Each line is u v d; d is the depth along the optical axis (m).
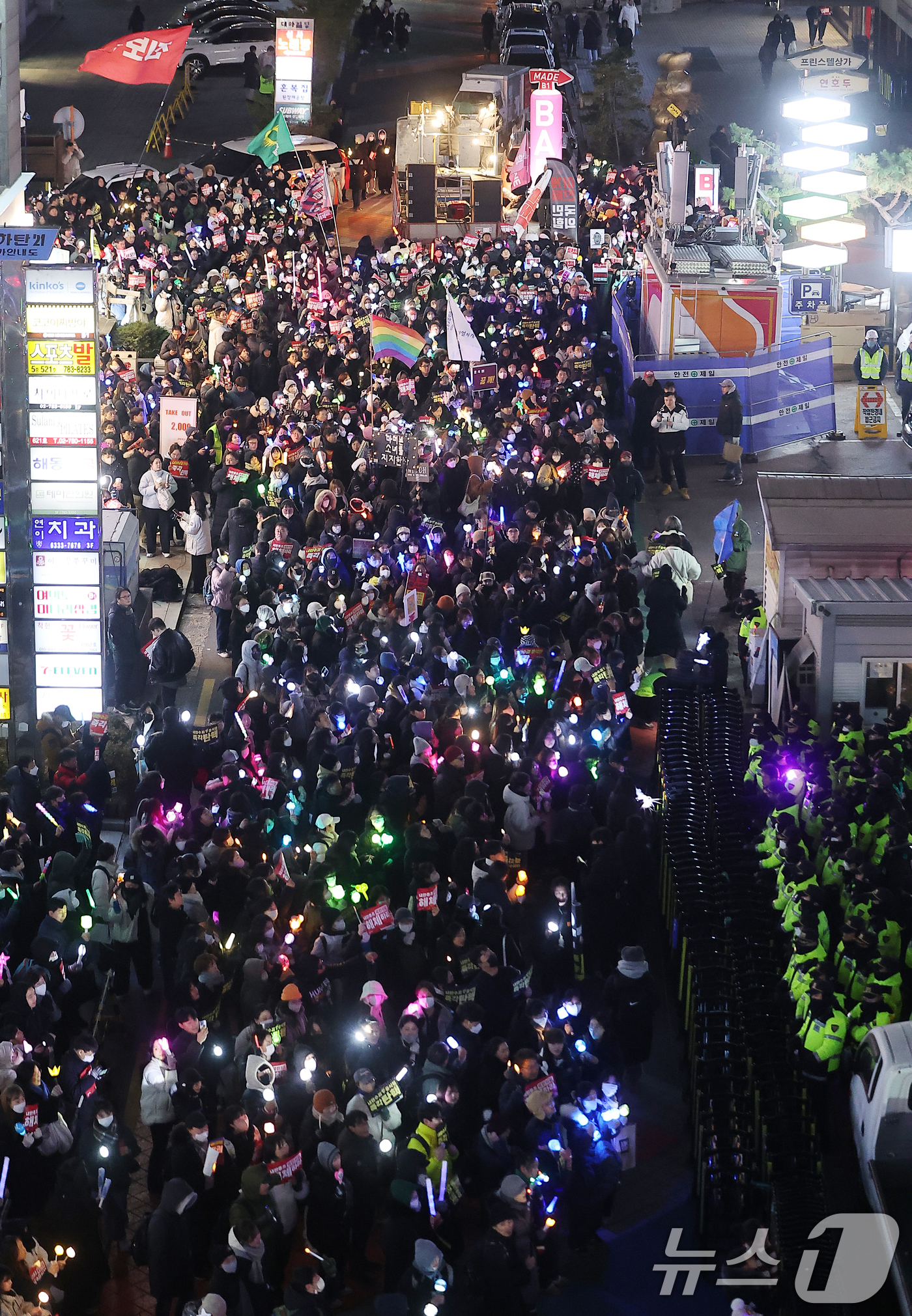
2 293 70.31
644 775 74.88
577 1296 46.34
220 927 56.19
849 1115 51.66
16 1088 44.56
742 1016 53.41
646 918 64.56
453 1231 45.88
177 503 98.75
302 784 63.78
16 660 75.06
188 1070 47.00
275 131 149.38
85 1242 44.44
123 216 143.50
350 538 81.81
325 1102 44.94
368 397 100.25
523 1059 45.50
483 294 122.56
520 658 71.31
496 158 155.38
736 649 87.31
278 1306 43.97
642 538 100.81
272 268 126.56
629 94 173.38
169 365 110.06
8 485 72.88
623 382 118.94
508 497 89.81
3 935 54.16
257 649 73.38
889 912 53.09
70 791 63.50
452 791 61.97
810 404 113.12
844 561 75.44
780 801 64.25
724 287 115.12
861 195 147.12
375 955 51.19
